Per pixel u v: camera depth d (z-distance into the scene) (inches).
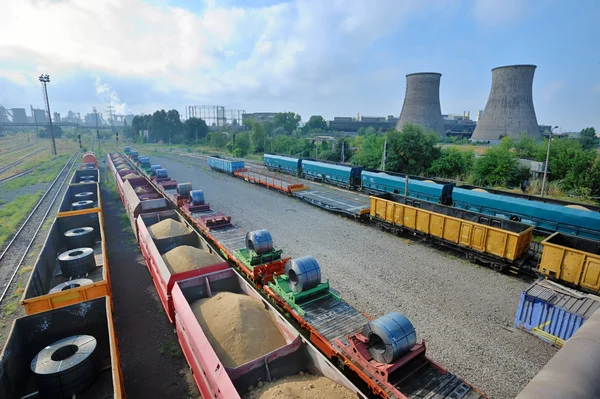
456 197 896.9
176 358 360.5
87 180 1294.3
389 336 274.7
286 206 1019.9
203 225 676.7
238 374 265.0
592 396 187.0
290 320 411.2
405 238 746.2
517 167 1300.4
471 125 5369.1
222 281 416.5
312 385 264.8
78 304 335.9
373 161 1652.3
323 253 649.0
